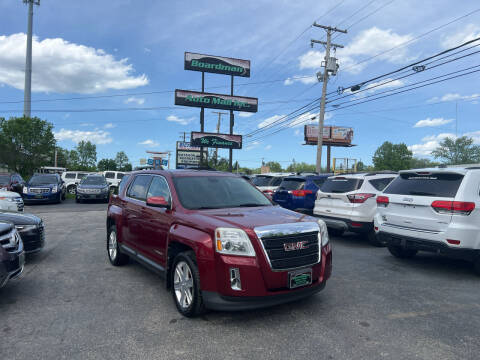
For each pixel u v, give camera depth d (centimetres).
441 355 322
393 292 498
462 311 429
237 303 367
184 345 342
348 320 400
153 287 525
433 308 439
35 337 359
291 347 337
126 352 328
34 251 667
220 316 412
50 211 1589
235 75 3556
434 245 575
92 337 359
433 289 513
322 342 347
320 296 480
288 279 382
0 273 429
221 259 372
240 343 346
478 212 553
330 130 5106
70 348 336
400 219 632
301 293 392
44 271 612
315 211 909
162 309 437
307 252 403
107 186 2131
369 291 502
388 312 425
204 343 346
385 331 372
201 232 398
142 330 375
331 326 384
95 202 2152
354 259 702
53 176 2141
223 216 421
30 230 659
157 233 485
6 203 1004
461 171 572
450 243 553
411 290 508
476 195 558
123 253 616
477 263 566
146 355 323
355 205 808
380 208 680
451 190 569
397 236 632
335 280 555
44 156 3153
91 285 534
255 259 371
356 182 828
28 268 632
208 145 3494
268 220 407
